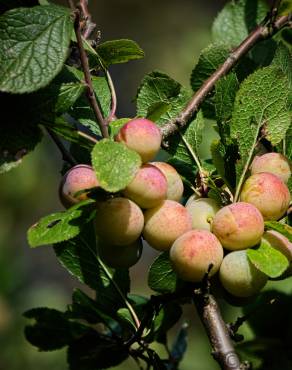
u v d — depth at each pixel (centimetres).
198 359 150
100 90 75
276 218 68
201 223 68
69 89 68
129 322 75
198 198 71
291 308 84
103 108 75
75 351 77
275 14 81
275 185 67
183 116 75
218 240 66
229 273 66
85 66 68
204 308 67
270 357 83
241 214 66
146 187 65
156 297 69
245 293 66
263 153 74
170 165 74
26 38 64
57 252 76
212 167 76
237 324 69
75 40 73
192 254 65
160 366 74
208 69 82
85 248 76
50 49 65
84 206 64
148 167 66
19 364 149
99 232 65
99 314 77
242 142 70
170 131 74
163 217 66
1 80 64
